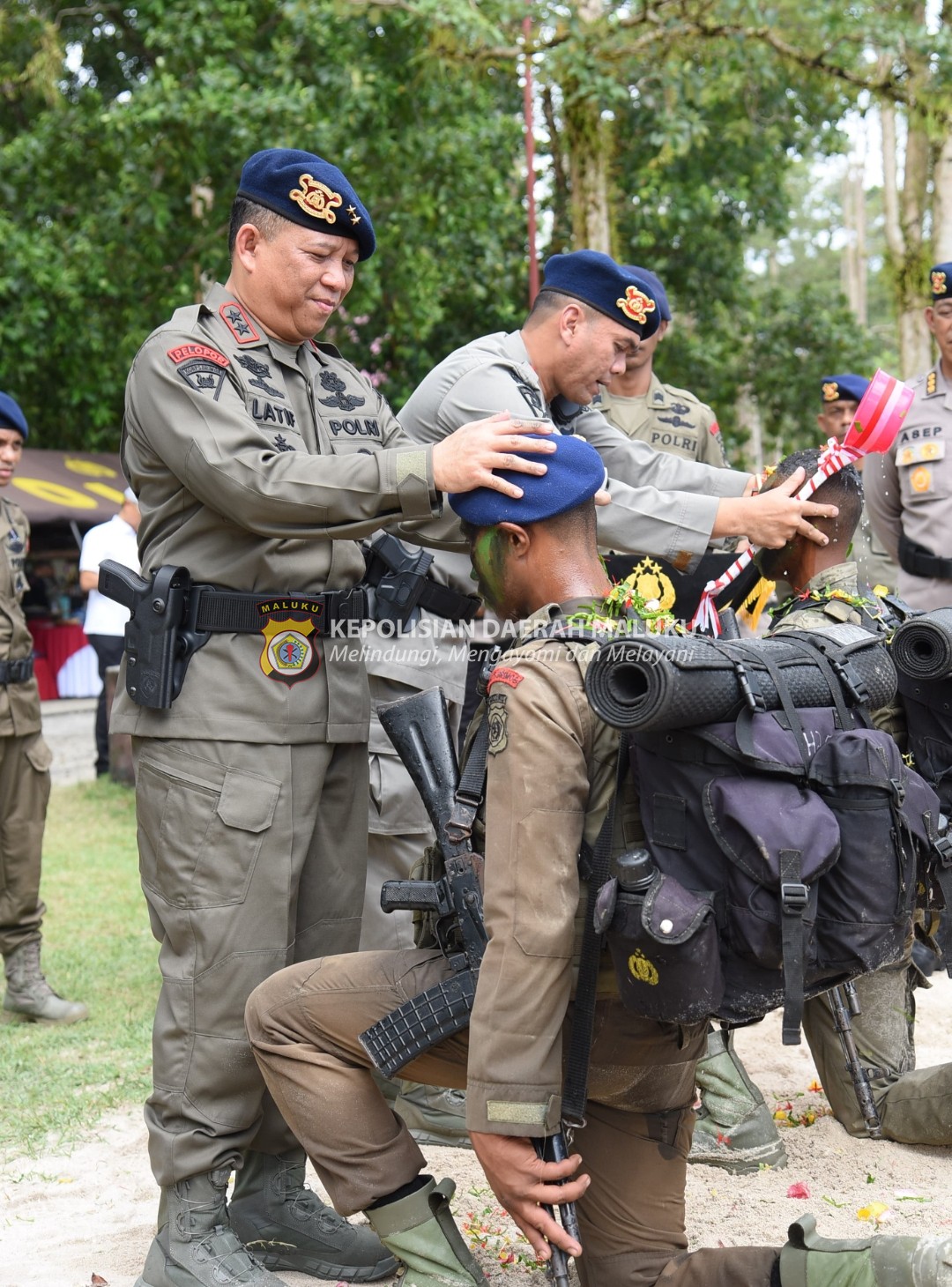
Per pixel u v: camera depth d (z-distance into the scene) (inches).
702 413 202.2
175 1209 104.7
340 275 108.7
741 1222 117.3
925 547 204.5
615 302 133.2
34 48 565.9
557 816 79.4
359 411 115.9
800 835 74.3
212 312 109.0
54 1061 170.2
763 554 119.6
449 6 322.3
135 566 387.5
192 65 474.6
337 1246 111.3
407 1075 94.4
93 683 597.0
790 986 73.4
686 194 577.3
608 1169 90.8
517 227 560.1
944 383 207.5
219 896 104.0
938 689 112.0
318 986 93.8
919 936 121.0
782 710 79.2
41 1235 121.6
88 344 526.3
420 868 98.1
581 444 89.4
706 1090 133.0
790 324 642.2
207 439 101.2
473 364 134.3
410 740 97.8
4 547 191.6
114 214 488.4
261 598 105.3
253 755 104.9
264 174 107.1
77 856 304.2
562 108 348.5
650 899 74.4
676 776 77.4
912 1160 131.3
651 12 319.0
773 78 366.0
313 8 434.9
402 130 461.1
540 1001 78.2
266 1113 111.5
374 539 114.3
